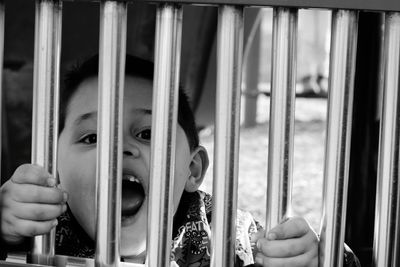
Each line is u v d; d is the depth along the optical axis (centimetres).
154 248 96
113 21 94
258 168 583
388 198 94
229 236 95
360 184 188
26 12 250
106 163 96
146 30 260
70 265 103
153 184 95
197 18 291
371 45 189
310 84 841
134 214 134
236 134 94
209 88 309
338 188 94
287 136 94
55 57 97
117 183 96
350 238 188
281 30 93
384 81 94
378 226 95
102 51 94
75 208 138
